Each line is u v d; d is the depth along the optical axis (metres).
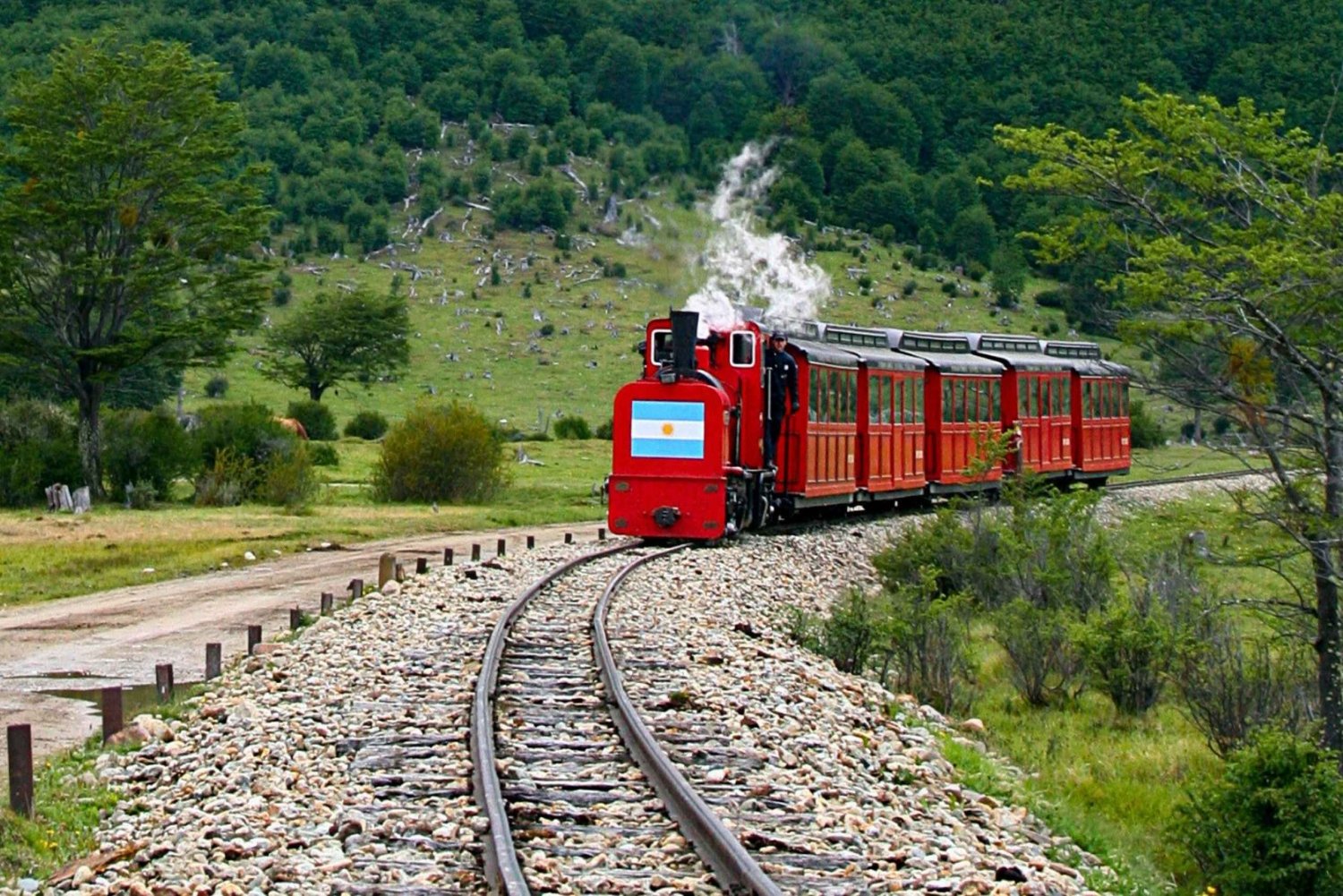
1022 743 17.17
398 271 154.38
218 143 47.38
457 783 10.50
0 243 44.41
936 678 19.48
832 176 172.50
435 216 173.88
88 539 33.00
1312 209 16.02
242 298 48.12
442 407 48.66
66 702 15.59
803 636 19.78
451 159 194.25
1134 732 18.22
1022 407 40.25
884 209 161.88
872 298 130.38
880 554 29.23
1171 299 16.09
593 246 164.25
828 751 12.33
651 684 14.55
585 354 127.88
